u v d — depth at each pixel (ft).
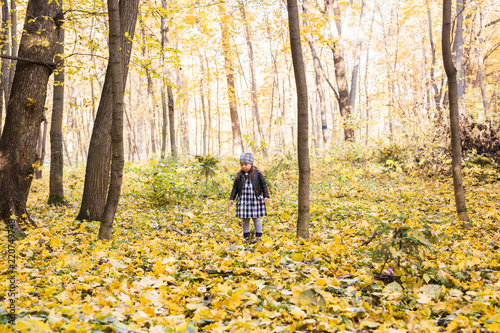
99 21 23.70
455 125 19.21
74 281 10.87
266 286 10.91
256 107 78.79
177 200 30.09
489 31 91.66
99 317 7.72
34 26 20.02
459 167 19.25
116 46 16.16
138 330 7.35
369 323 8.17
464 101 42.60
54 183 30.35
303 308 9.29
